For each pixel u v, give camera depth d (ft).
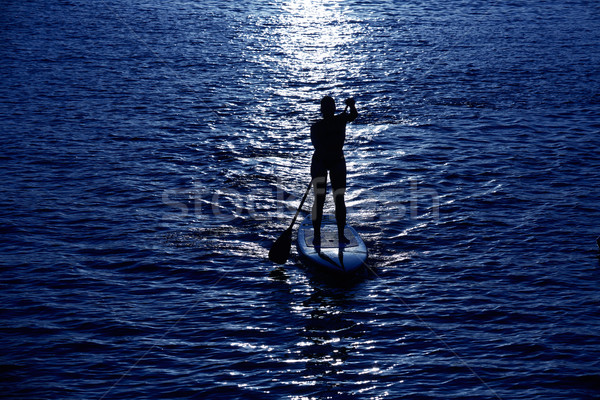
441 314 30.45
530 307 30.76
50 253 36.01
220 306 31.24
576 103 64.80
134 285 33.09
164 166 49.11
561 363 26.53
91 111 61.26
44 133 55.11
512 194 44.24
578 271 34.09
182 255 36.29
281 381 25.73
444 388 25.22
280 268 35.12
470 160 50.55
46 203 42.27
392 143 54.49
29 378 25.66
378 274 34.42
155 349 27.76
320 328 29.43
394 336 28.78
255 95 67.72
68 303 31.17
